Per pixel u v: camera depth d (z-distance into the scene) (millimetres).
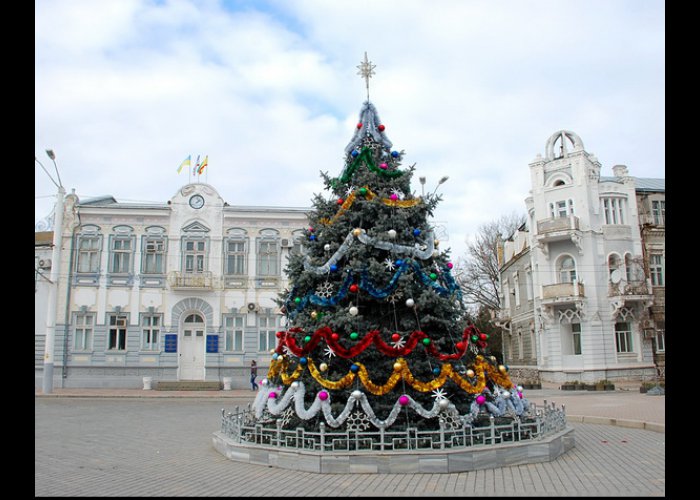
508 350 43562
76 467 8602
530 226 35344
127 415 17156
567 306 32312
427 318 9211
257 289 30438
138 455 9727
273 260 30922
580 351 31969
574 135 33250
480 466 7953
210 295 30094
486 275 49750
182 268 30188
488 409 9070
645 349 31828
